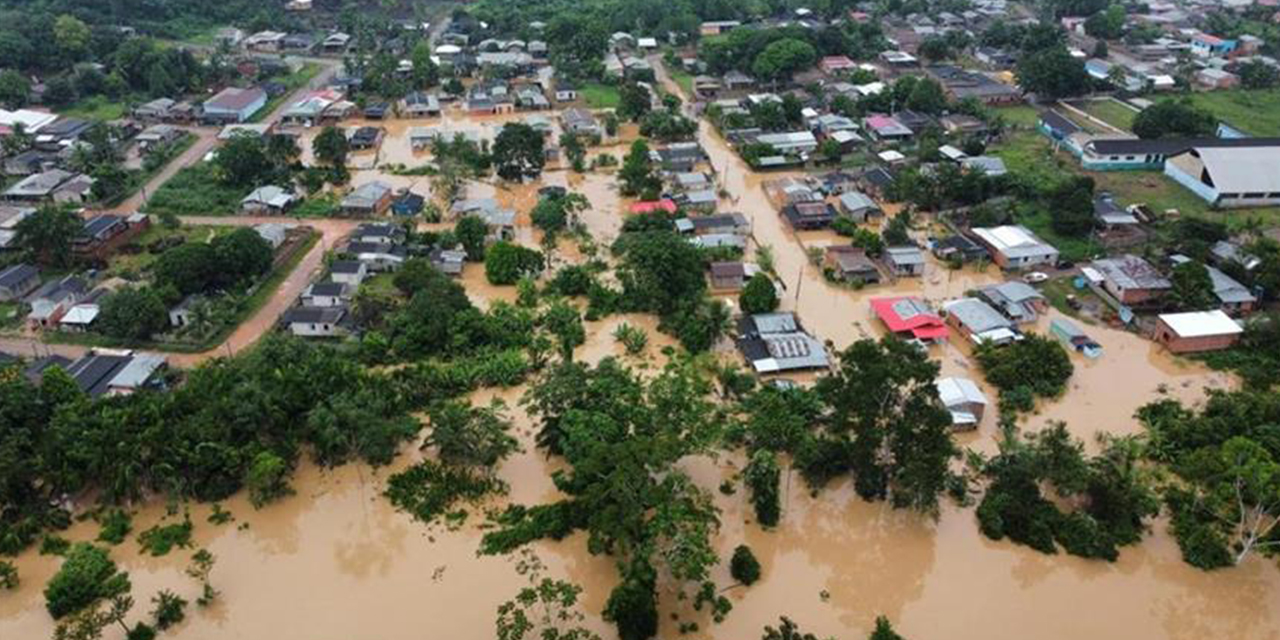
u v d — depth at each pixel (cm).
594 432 6750
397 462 7256
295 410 7125
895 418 6706
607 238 11044
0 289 9312
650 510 6178
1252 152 11981
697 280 9362
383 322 8838
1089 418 7762
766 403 7294
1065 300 9625
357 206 11500
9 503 6538
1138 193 12094
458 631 5750
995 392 8100
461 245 10519
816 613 5909
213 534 6556
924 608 5972
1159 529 6556
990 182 11800
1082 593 6091
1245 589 6122
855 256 10231
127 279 9731
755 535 6531
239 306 9188
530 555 6322
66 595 5844
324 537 6538
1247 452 6388
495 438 6919
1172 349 8688
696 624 5769
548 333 8919
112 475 6525
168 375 7994
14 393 7025
